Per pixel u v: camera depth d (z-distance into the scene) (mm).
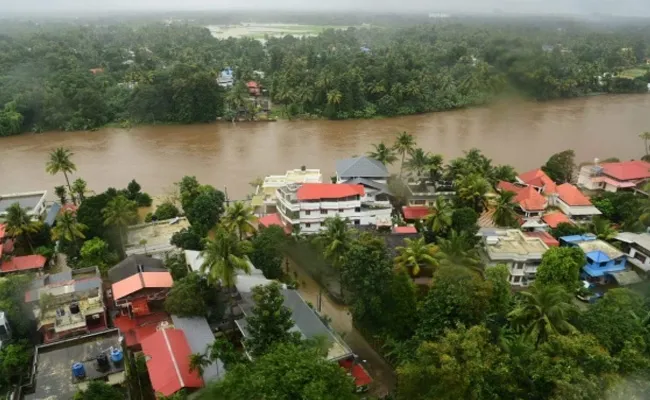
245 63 194000
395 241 62250
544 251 58906
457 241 51969
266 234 60344
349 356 43281
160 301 51969
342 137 127000
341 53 198625
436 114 149375
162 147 119562
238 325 47406
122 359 40625
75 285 51969
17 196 77562
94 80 149250
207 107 142625
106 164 106812
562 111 144250
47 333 47062
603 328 39250
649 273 57719
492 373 32906
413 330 45812
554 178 89438
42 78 146375
